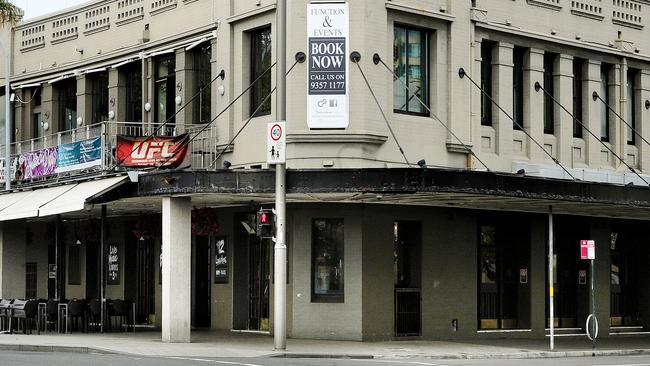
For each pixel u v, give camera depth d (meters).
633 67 35.66
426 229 29.83
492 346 28.03
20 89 39.25
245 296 31.03
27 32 39.06
